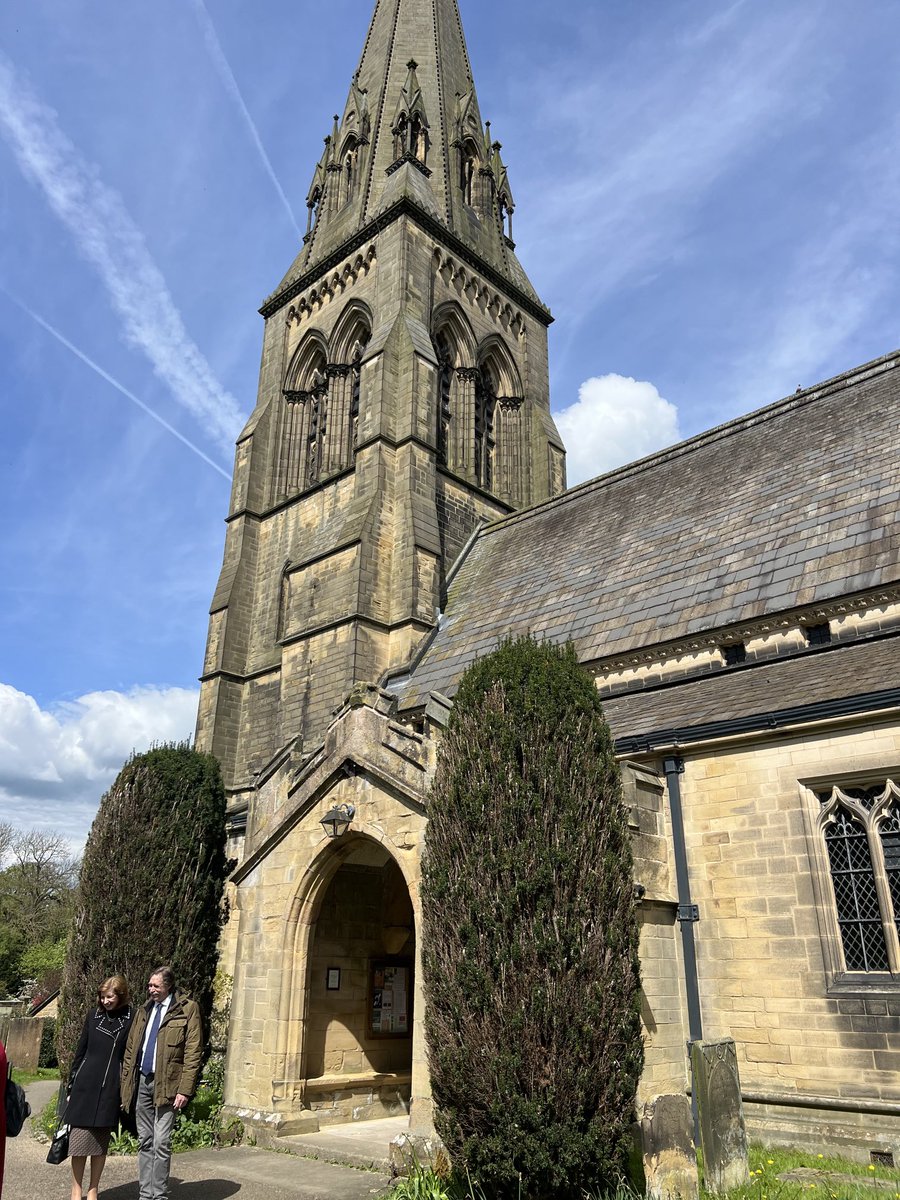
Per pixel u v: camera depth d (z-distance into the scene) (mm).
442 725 14156
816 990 13547
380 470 34062
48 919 80438
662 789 16062
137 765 17609
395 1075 16859
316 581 34031
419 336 37094
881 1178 11016
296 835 16125
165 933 16109
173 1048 10219
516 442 42625
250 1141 14477
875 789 14062
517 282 46281
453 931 10984
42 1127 15977
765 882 14539
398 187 41344
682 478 28281
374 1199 10891
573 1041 10016
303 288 44094
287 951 15453
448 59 50344
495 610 29125
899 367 25047
